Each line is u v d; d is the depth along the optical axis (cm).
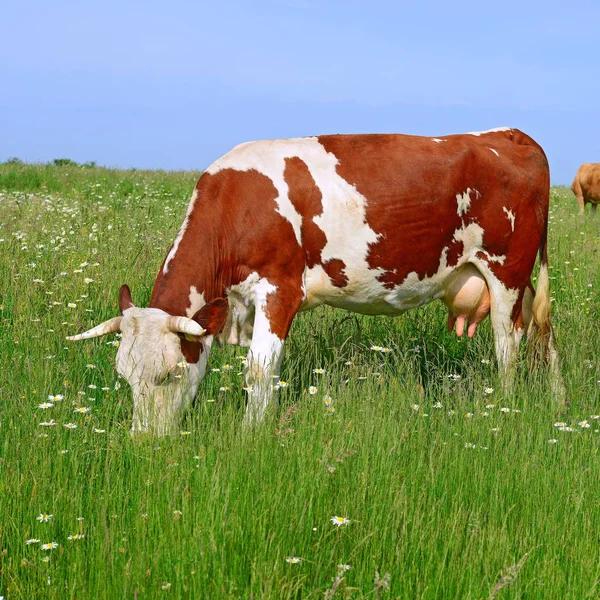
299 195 519
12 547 314
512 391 521
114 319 457
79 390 468
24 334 596
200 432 425
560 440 444
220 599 274
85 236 923
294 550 302
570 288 870
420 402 485
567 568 317
